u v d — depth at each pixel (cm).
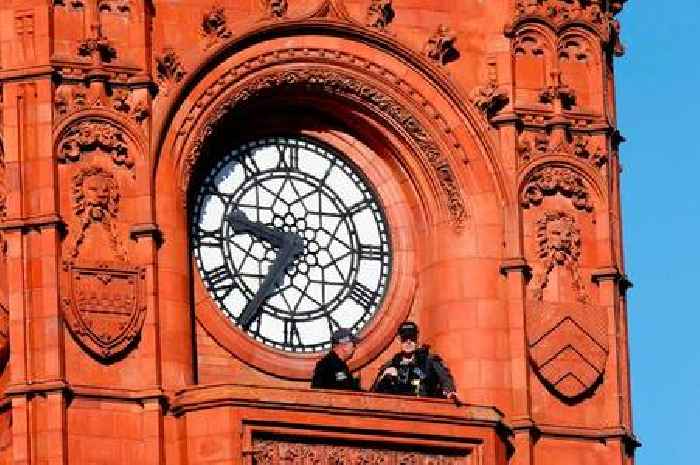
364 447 11312
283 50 11638
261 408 11219
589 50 11850
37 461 11200
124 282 11356
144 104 11450
